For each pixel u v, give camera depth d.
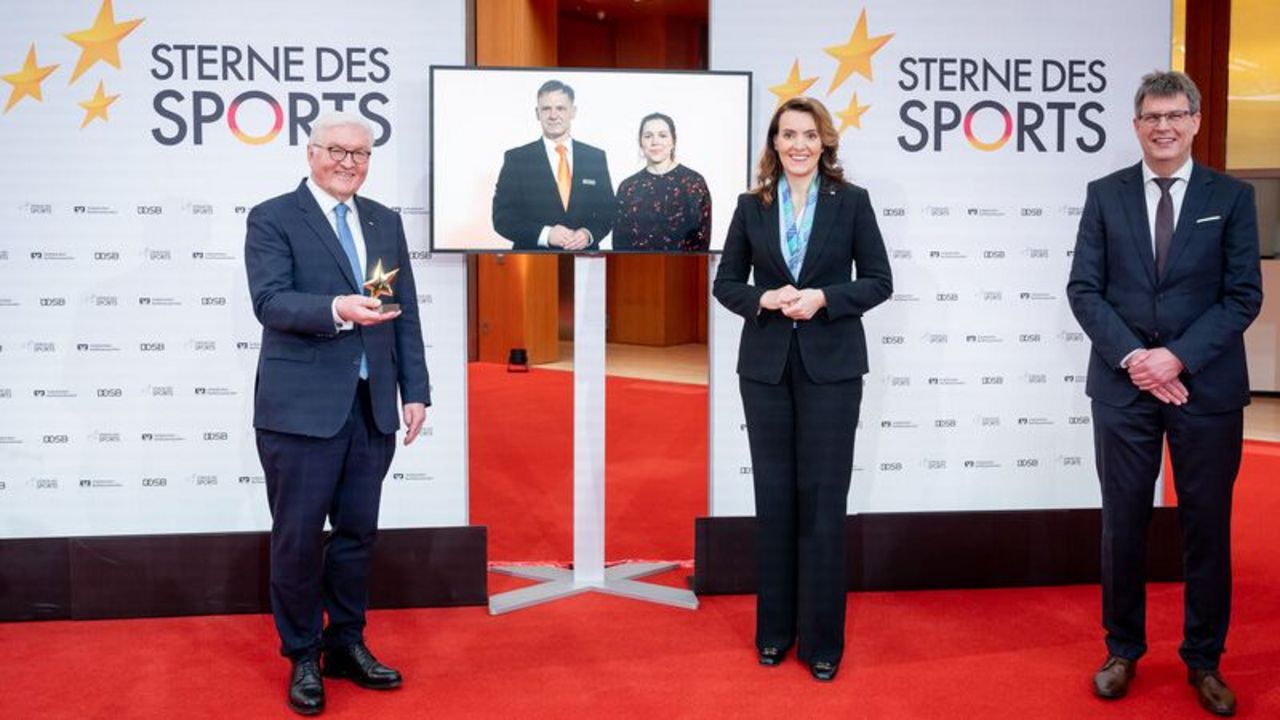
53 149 3.76
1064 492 4.25
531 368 11.12
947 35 4.09
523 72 3.83
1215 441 3.02
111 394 3.84
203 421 3.88
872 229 3.32
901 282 4.13
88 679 3.29
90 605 3.85
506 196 3.86
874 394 4.15
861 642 3.61
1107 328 3.05
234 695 3.18
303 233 3.07
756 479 3.40
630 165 3.90
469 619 3.84
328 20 3.85
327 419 3.02
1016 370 4.20
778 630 3.41
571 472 6.39
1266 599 4.01
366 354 3.12
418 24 3.88
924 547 4.18
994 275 4.16
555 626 3.77
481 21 10.87
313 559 3.11
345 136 3.01
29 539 3.82
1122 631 3.21
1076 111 4.16
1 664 3.41
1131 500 3.13
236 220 3.85
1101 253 3.16
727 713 3.04
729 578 4.11
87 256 3.80
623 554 4.77
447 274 3.95
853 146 4.09
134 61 3.78
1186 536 3.12
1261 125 9.88
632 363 11.83
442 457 3.99
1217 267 3.02
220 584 3.90
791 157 3.25
